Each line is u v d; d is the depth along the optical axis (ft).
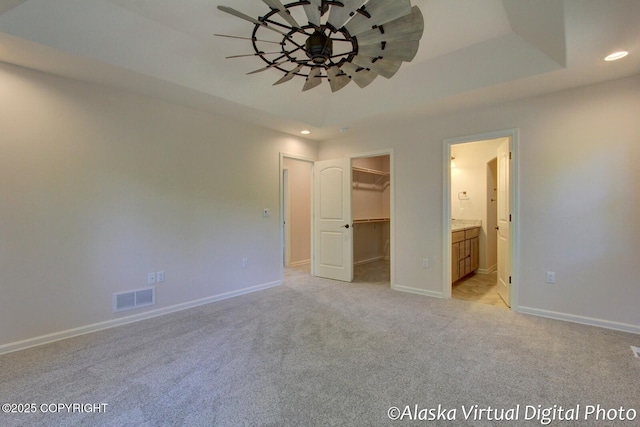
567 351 7.70
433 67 10.10
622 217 8.98
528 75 8.73
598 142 9.25
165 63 8.68
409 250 13.33
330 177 15.92
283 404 5.67
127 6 7.38
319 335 8.75
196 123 11.41
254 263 13.50
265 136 13.92
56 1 6.76
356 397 5.88
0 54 7.30
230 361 7.27
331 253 15.90
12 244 7.83
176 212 10.89
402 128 13.46
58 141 8.46
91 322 9.05
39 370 6.84
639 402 5.67
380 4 5.20
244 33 8.58
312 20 5.67
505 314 10.41
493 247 17.39
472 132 11.53
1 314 7.70
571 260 9.71
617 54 7.49
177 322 9.78
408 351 7.75
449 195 12.30
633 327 8.86
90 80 8.81
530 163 10.32
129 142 9.73
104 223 9.28
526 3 6.61
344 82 8.02
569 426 5.08
